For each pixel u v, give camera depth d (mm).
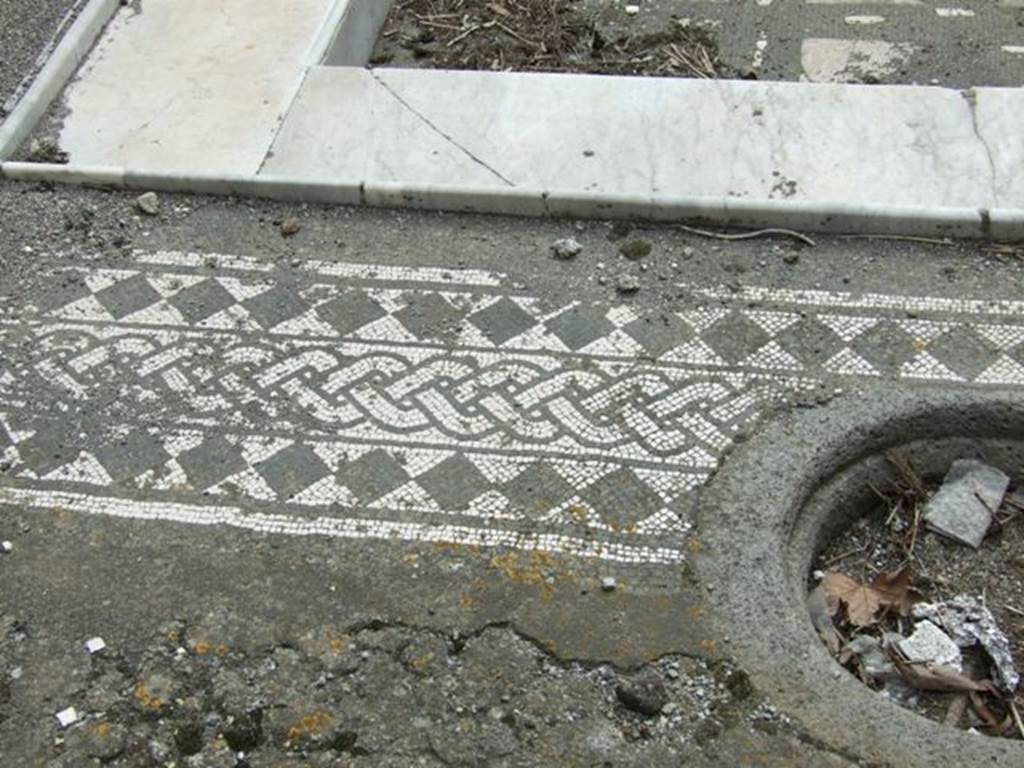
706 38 3135
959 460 2316
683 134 2740
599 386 2373
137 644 2105
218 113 2861
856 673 2113
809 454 2258
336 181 2680
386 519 2225
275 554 2193
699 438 2293
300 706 2037
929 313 2449
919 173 2635
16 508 2268
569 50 3141
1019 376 2354
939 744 1963
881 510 2305
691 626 2086
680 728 1996
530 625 2098
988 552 2234
